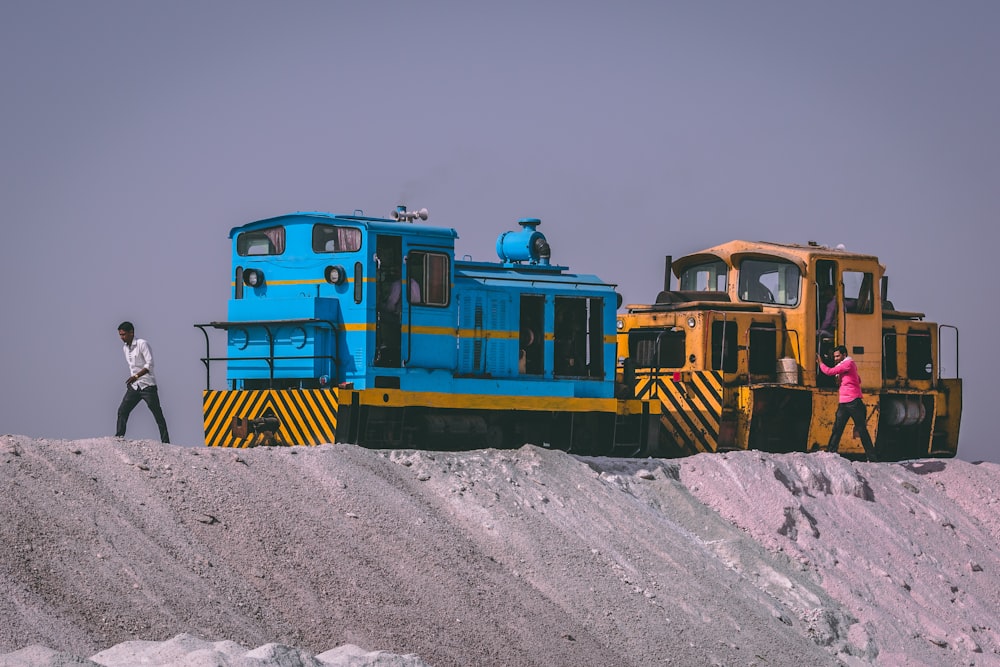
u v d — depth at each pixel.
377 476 53.53
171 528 43.53
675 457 81.75
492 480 58.19
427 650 43.16
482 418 67.50
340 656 37.19
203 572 42.06
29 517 40.59
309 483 50.38
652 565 57.69
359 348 64.81
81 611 37.75
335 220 66.06
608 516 60.25
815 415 81.50
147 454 47.34
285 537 45.84
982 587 73.62
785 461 74.38
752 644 55.09
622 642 50.44
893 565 71.38
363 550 47.38
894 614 67.12
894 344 88.06
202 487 46.66
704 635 53.91
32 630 35.66
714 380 79.31
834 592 66.25
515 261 75.19
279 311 66.69
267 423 63.88
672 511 66.38
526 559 53.16
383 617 43.94
